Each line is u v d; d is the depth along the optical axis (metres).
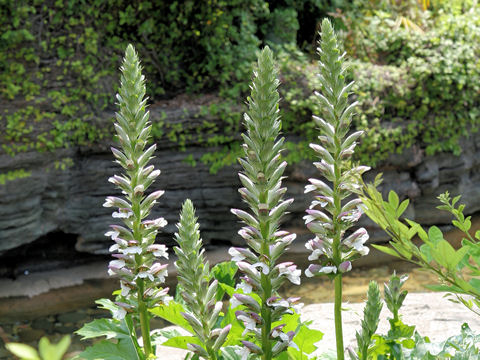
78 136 7.91
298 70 8.60
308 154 8.48
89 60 8.08
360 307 3.81
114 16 8.50
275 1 10.51
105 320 1.90
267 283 1.50
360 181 1.55
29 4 7.70
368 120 8.74
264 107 1.42
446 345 1.80
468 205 9.25
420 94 8.88
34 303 7.01
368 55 9.84
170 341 1.92
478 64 9.23
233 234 8.48
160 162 8.16
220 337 1.64
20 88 7.57
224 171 8.34
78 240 8.01
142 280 1.78
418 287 6.65
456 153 9.05
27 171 7.59
